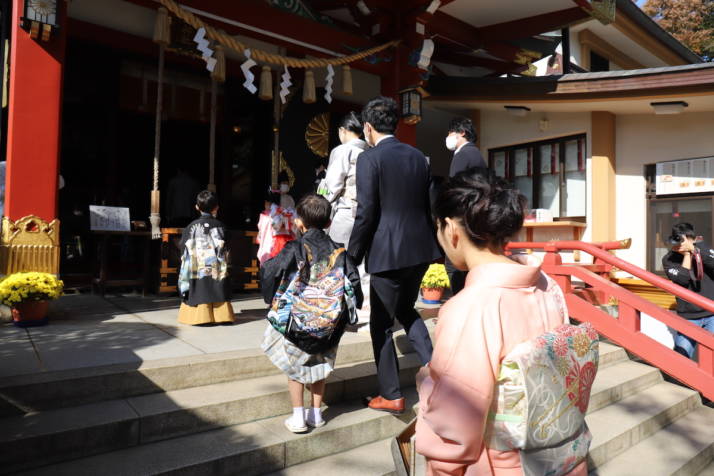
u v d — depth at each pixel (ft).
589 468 10.09
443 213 4.22
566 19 23.53
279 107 25.32
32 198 13.61
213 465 7.61
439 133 34.58
